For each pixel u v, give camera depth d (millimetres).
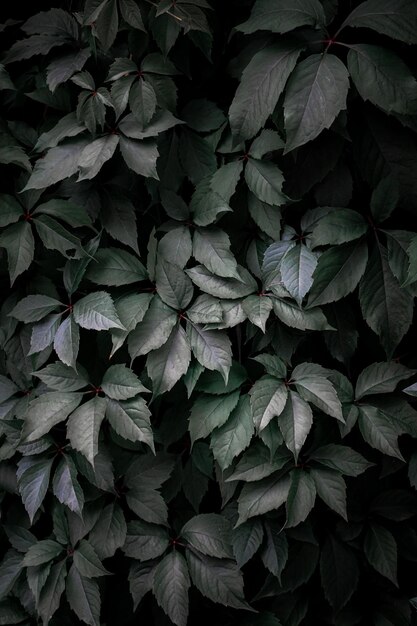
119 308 1015
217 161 1047
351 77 949
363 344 1063
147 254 1074
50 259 1055
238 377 1032
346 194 1009
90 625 1049
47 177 1002
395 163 987
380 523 1088
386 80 936
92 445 980
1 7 1123
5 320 1076
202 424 1025
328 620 1100
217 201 1013
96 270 1021
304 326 1000
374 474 1090
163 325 1009
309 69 949
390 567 1050
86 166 989
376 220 995
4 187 1062
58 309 1043
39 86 1065
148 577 1070
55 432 1071
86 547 1063
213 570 1058
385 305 991
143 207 1062
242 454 1046
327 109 937
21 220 1025
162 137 1047
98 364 1063
